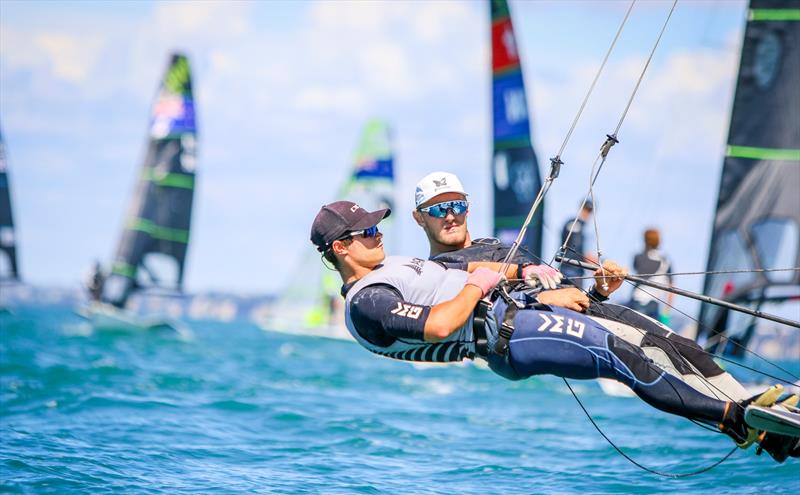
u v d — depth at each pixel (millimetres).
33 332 100938
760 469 25234
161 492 21578
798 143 44438
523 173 66062
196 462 25250
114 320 99625
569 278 18703
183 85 103625
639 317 18453
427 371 62250
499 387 51438
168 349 80625
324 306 100938
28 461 23547
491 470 25953
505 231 67000
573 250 19359
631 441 31312
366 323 17719
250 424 32406
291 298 102812
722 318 45250
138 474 23156
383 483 23812
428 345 18031
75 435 27969
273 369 60750
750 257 45000
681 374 17453
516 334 17672
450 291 17953
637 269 41312
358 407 38844
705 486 23812
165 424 31000
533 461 27516
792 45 44406
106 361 58469
